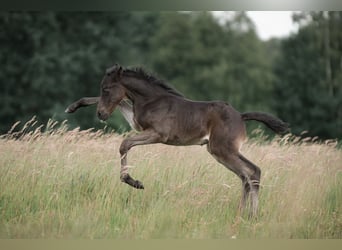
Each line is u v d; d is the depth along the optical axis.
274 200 22.23
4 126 60.72
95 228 20.38
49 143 24.22
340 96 72.19
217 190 22.61
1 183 22.16
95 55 65.50
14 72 62.56
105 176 22.83
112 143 24.64
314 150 25.61
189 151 25.52
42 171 22.78
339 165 25.14
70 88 63.16
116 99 22.59
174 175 23.05
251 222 21.16
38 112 61.62
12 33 63.88
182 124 22.19
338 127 70.62
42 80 61.72
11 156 23.27
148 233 20.06
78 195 21.98
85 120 59.91
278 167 23.95
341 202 23.00
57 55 63.81
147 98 22.53
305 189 22.77
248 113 22.47
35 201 21.84
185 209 21.19
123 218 20.88
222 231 20.47
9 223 20.83
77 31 67.25
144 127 22.45
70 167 22.50
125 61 69.81
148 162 23.56
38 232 20.25
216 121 22.16
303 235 20.98
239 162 21.81
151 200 22.09
